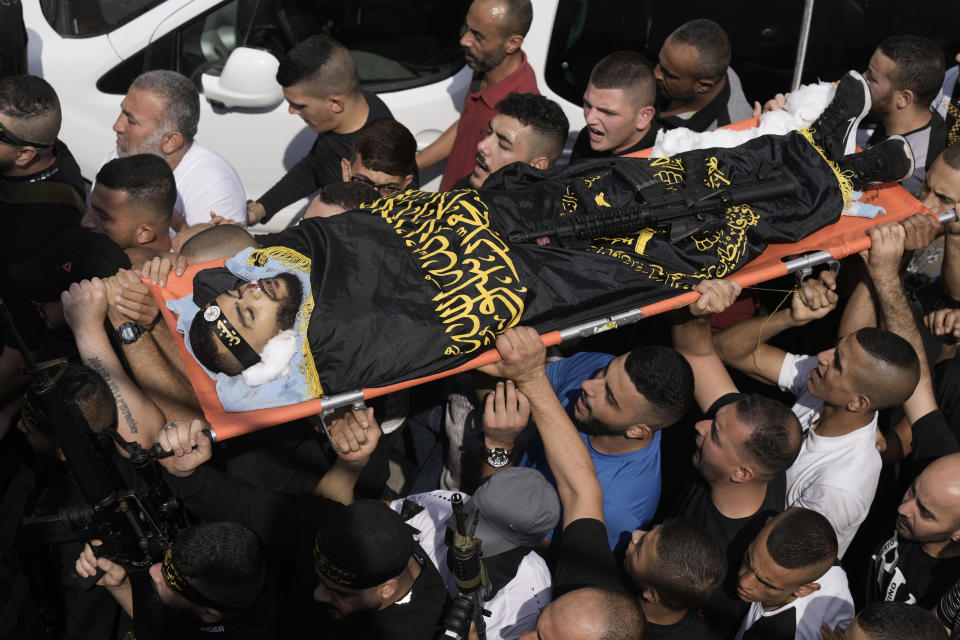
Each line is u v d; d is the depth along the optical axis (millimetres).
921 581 2643
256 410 2432
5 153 3188
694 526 2346
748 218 2914
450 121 4520
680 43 3729
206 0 4262
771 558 2318
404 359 2480
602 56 4328
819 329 3795
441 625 2291
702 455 2641
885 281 2982
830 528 2342
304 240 2719
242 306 2484
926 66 3686
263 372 2449
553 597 2459
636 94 3502
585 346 3574
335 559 2105
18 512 2441
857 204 3117
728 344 3227
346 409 2566
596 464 2818
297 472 2842
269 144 4492
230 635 2277
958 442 3051
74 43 4281
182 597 2164
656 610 2432
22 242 3223
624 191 2906
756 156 3105
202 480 2467
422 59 4465
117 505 2125
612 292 2695
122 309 2617
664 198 2822
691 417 3305
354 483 2736
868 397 2635
